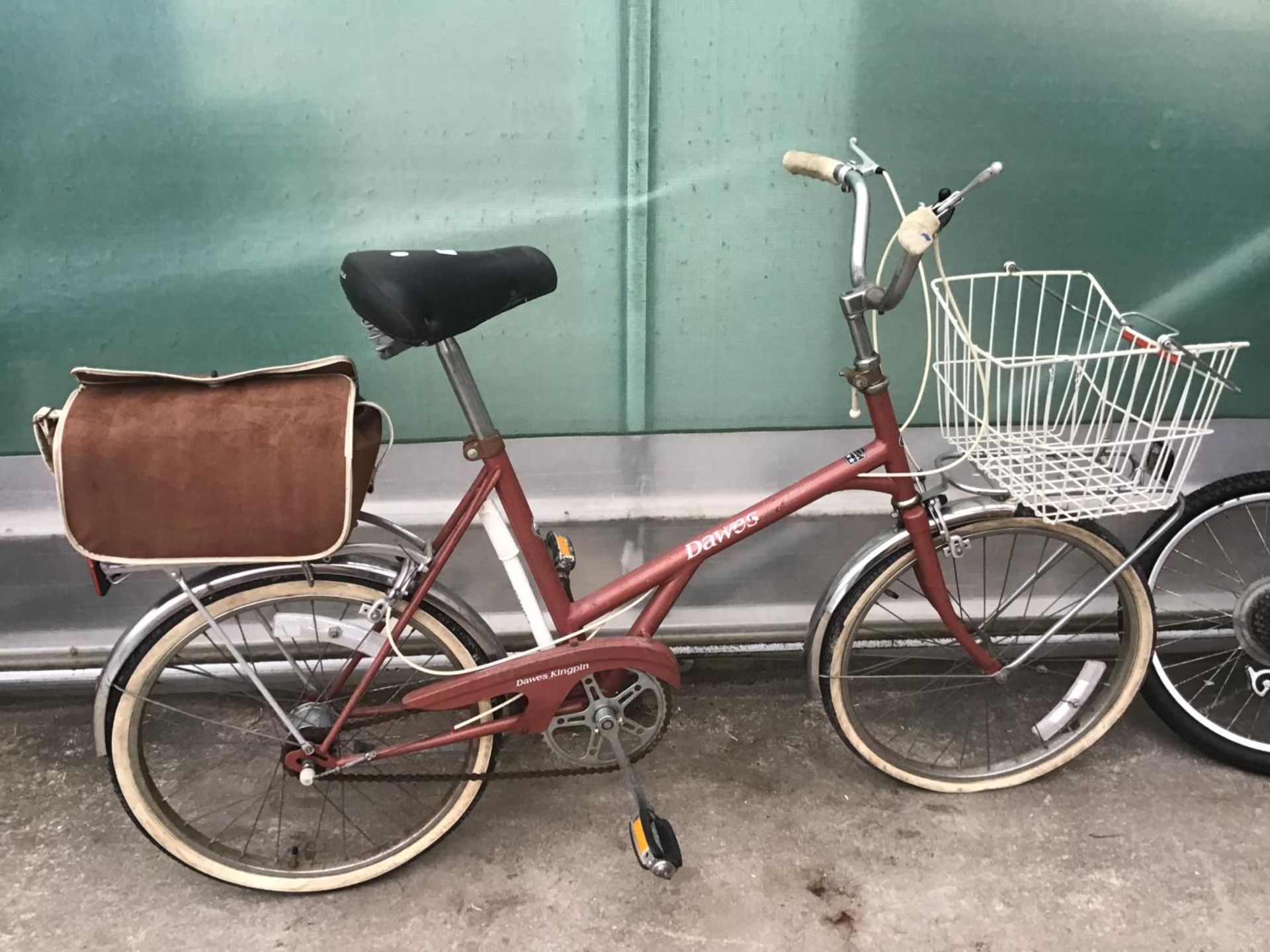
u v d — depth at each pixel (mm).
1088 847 1797
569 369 2039
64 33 1676
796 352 2053
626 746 1983
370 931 1644
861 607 1773
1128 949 1589
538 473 2139
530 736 2092
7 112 1717
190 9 1677
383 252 1327
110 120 1746
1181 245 1977
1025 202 1928
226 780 1996
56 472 1314
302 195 1839
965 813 1885
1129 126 1871
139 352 1939
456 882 1738
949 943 1602
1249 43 1805
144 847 1817
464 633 1630
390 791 1976
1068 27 1785
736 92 1817
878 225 1938
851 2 1752
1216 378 1557
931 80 1821
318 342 1968
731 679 2287
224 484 1335
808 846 1805
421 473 2111
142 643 1524
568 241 1923
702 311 2002
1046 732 1981
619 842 1821
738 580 2229
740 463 2168
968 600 2293
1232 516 2121
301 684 2113
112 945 1610
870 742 1902
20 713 2156
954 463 1647
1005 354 2072
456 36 1740
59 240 1826
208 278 1888
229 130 1774
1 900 1689
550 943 1614
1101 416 1699
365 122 1792
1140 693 2176
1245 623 1982
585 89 1798
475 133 1817
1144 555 1898
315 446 1342
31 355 1914
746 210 1916
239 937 1632
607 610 1655
